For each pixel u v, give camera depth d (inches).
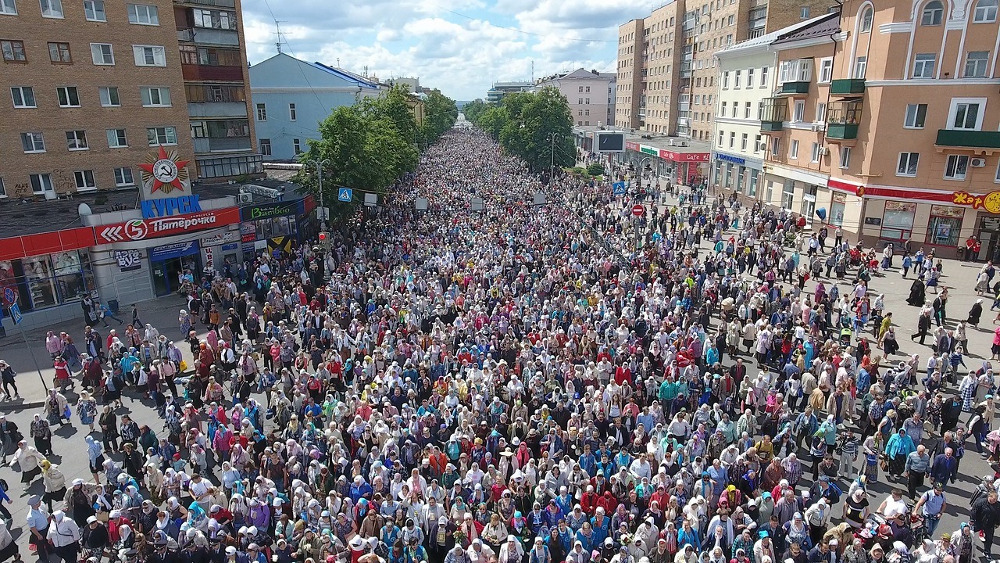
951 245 1368.1
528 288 1003.3
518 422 583.5
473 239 1341.0
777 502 462.3
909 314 1012.5
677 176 2733.8
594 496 476.7
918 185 1366.9
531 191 2233.0
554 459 536.7
